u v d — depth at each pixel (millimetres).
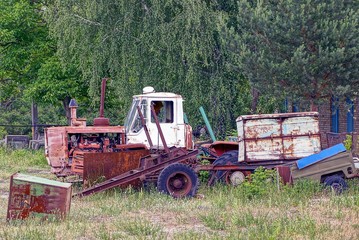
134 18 33688
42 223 16156
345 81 25750
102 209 18406
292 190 20375
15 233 14836
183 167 21391
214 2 33781
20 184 16406
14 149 40625
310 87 25906
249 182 21375
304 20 25297
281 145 22766
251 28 26547
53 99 41969
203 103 34000
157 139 23812
